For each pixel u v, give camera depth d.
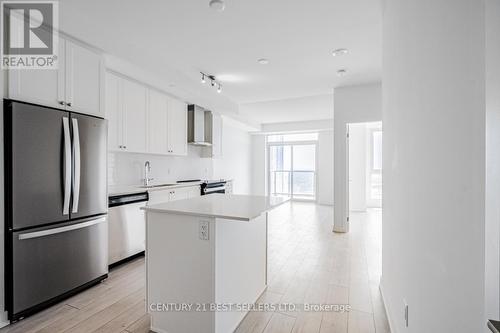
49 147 2.09
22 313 1.95
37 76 2.06
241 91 4.89
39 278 2.05
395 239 1.76
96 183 2.49
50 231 2.09
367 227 5.02
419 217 1.20
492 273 0.66
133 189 3.47
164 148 4.11
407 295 1.42
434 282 1.02
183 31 2.78
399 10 1.62
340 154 4.59
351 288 2.52
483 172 0.70
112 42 2.73
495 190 0.65
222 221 1.75
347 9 2.38
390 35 1.95
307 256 3.39
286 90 4.81
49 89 2.14
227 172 7.62
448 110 0.91
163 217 1.83
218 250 1.70
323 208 7.32
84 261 2.39
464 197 0.80
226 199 2.37
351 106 4.52
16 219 1.90
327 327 1.92
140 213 3.32
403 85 1.52
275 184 9.21
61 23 2.25
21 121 1.92
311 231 4.68
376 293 2.42
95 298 2.29
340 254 3.46
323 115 7.13
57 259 2.17
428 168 1.09
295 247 3.76
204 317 1.70
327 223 5.35
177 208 1.86
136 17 2.52
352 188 7.09
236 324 1.92
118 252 3.00
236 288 1.94
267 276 2.70
